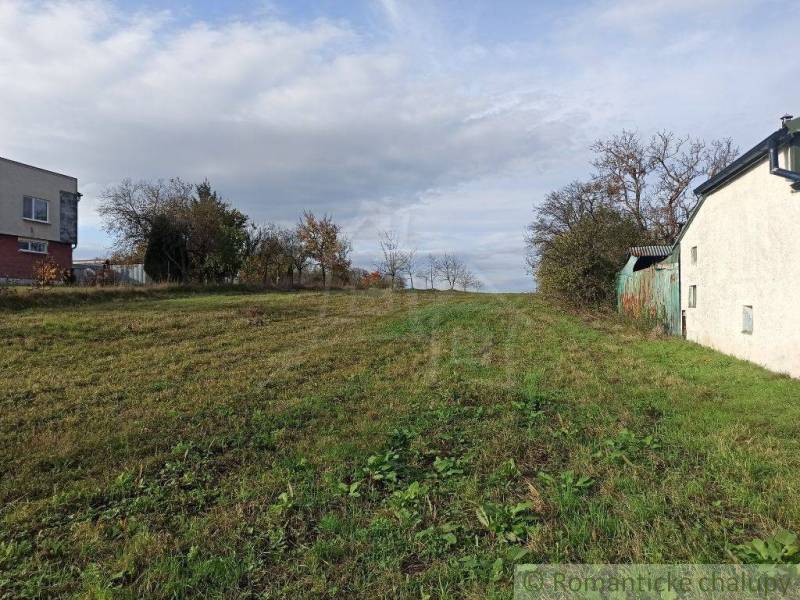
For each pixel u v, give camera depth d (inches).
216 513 141.0
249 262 1071.0
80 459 179.9
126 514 141.9
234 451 187.0
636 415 223.0
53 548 124.0
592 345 428.5
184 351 358.0
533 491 146.7
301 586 107.7
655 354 390.6
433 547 119.3
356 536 126.3
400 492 147.6
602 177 1212.5
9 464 173.6
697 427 204.5
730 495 141.3
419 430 205.9
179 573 113.5
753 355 354.6
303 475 163.9
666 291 528.1
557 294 721.6
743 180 369.1
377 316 545.0
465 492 149.1
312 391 266.7
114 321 447.8
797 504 132.6
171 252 900.0
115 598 103.9
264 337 420.2
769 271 335.0
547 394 259.9
